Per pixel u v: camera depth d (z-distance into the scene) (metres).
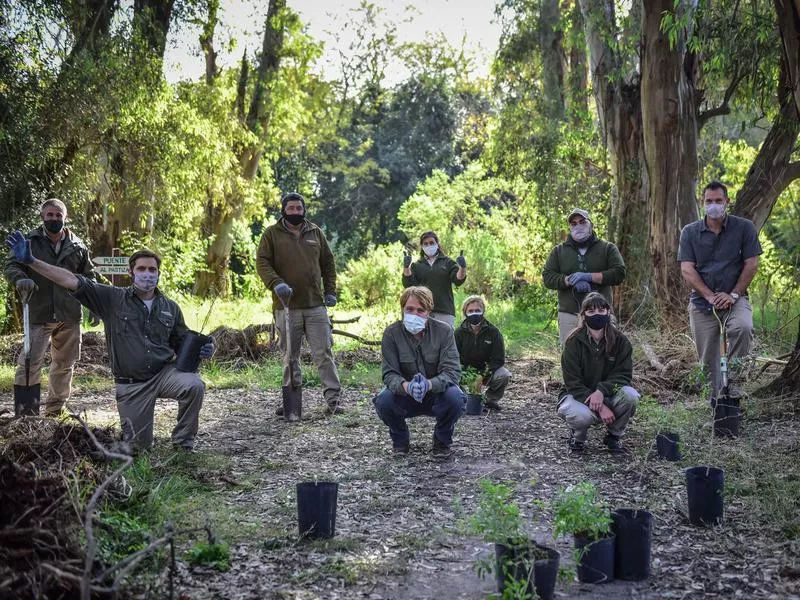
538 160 18.56
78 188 15.13
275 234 7.92
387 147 43.22
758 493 5.02
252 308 21.28
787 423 6.91
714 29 11.68
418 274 9.44
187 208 18.53
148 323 6.09
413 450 6.51
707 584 3.72
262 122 24.98
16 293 14.03
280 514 4.78
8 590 2.87
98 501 4.37
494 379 8.31
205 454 6.17
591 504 3.93
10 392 9.24
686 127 12.84
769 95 11.87
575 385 6.31
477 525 3.62
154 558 3.74
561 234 19.02
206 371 11.27
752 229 7.01
